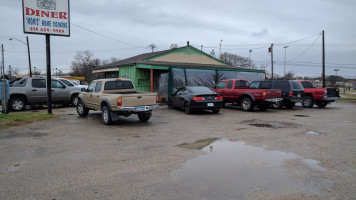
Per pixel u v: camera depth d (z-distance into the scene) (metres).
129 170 4.58
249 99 13.21
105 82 9.97
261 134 7.67
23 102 13.79
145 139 7.01
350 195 3.60
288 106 15.88
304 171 4.54
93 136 7.38
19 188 3.82
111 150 5.89
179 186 3.89
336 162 5.04
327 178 4.22
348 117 11.42
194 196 3.56
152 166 4.79
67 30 11.58
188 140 6.90
